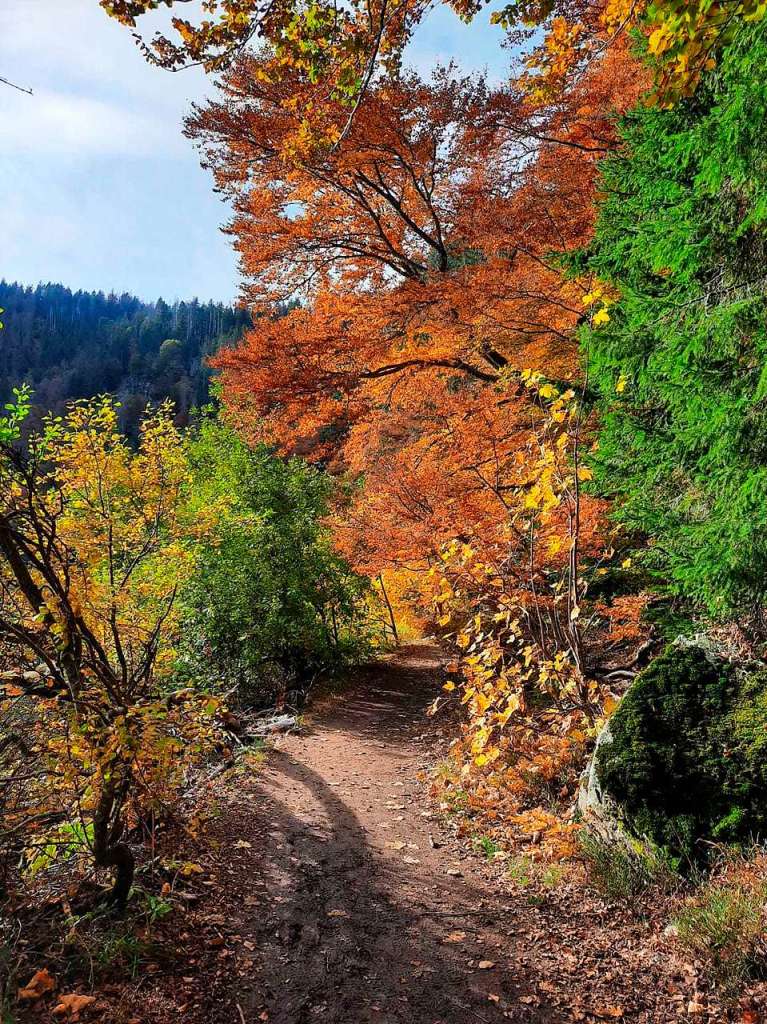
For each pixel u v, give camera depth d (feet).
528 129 36.70
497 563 23.76
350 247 44.98
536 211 34.63
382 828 19.20
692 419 17.34
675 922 12.26
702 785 14.46
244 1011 10.56
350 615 50.49
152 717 11.20
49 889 12.69
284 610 43.19
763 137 14.02
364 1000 11.03
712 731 15.20
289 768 25.22
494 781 20.76
